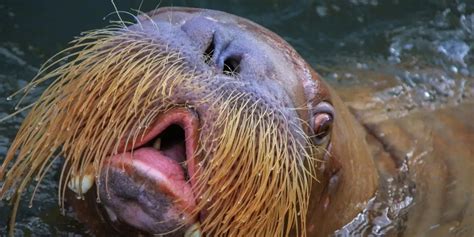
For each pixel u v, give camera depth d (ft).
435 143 62.59
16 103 61.16
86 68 42.34
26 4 73.41
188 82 40.63
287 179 42.39
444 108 66.59
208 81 41.04
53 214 49.78
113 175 40.04
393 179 58.18
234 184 41.04
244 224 41.96
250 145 40.91
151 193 39.81
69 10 73.15
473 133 64.80
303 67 46.47
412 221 56.03
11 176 43.80
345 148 51.98
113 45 42.32
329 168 49.26
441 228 55.77
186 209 40.16
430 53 73.92
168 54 41.32
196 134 40.37
